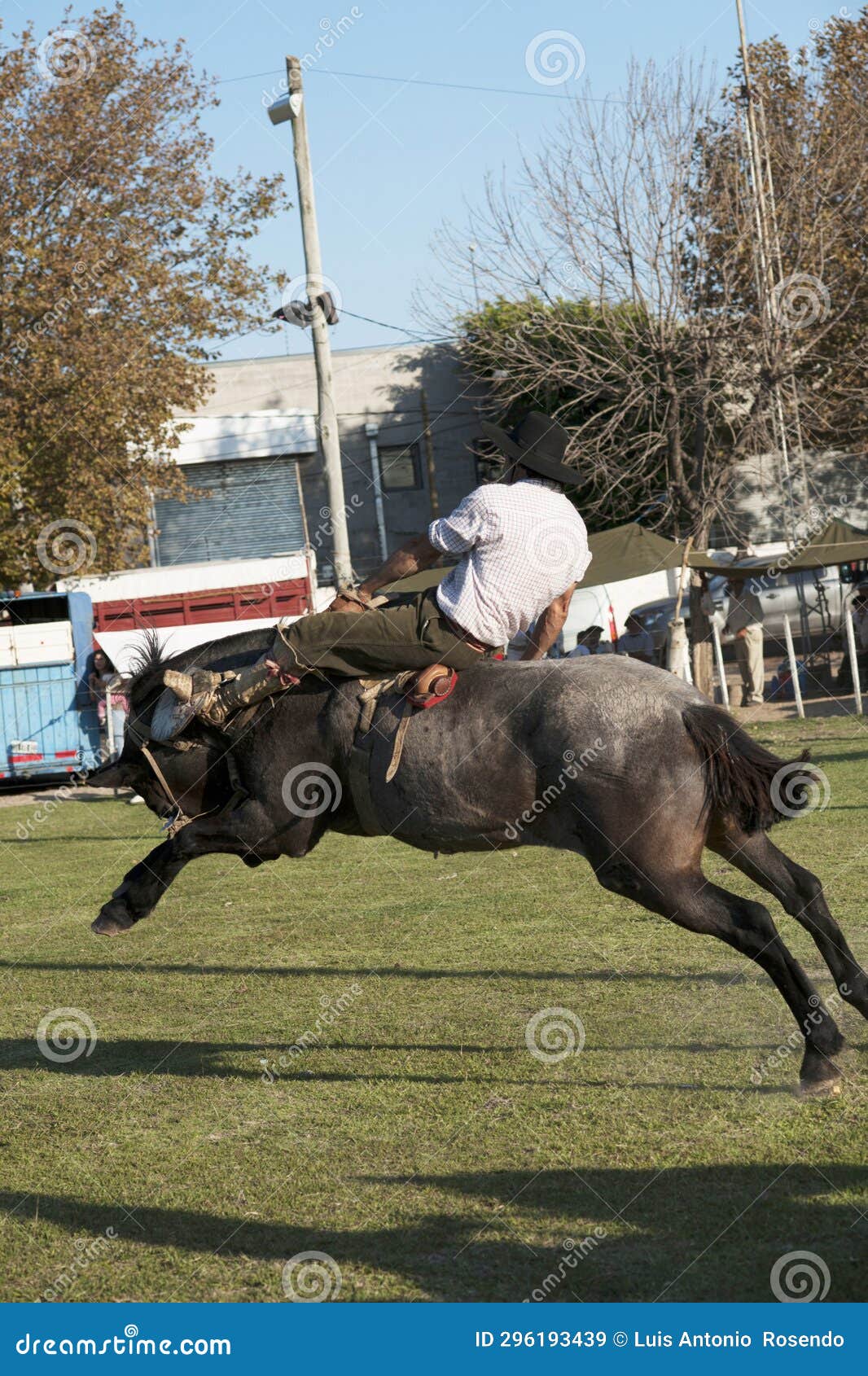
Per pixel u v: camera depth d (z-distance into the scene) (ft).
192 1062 23.65
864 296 96.89
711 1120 18.98
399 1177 17.84
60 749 81.05
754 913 19.84
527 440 21.04
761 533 102.99
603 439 93.97
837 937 20.53
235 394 131.03
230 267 85.61
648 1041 22.65
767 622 99.25
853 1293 14.12
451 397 129.90
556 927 31.81
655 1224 15.84
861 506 106.42
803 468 89.86
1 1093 22.50
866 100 96.89
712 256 91.50
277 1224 16.70
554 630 21.95
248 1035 24.99
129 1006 27.61
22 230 80.64
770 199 90.12
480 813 20.43
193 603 86.48
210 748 22.61
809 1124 18.60
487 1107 20.17
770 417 90.27
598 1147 18.29
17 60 80.94
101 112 81.82
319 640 20.84
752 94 90.58
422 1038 23.86
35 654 80.89
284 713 21.67
